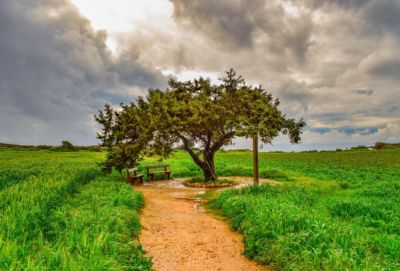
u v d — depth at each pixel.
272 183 23.20
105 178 22.83
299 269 6.75
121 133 26.02
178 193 20.05
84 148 99.38
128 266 6.75
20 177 20.62
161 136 24.50
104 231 7.73
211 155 25.75
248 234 9.52
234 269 7.79
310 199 15.43
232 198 13.95
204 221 12.42
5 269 5.32
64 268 5.63
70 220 9.12
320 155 87.12
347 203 13.23
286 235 8.27
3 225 7.41
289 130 22.72
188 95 26.03
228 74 24.42
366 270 6.16
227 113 23.09
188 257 8.52
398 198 15.62
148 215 13.17
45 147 98.75
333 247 7.24
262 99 23.12
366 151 107.88
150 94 26.66
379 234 9.46
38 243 7.05
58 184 15.01
